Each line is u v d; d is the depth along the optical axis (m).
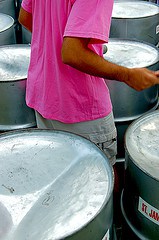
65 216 1.06
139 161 1.24
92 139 1.54
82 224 1.02
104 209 1.03
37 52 1.51
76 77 1.41
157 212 1.20
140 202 1.25
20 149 1.33
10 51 2.19
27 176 1.21
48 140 1.35
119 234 1.56
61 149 1.31
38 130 1.38
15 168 1.25
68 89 1.43
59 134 1.36
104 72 1.28
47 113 1.51
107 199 1.04
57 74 1.42
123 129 1.85
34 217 1.07
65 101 1.45
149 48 2.11
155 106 1.92
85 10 1.21
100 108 1.50
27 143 1.35
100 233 1.06
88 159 1.24
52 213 1.08
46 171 1.23
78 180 1.17
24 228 1.04
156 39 2.45
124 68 1.31
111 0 1.24
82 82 1.42
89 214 1.05
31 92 1.58
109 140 1.59
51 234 1.01
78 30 1.21
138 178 1.22
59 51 1.38
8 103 1.79
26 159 1.28
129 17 2.29
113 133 1.60
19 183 1.19
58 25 1.36
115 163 1.83
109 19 1.25
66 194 1.13
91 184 1.15
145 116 1.45
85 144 1.30
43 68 1.48
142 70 1.34
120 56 2.03
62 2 1.32
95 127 1.52
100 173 1.18
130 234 1.37
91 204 1.08
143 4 2.77
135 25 2.31
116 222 1.60
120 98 1.77
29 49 2.20
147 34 2.37
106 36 1.24
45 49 1.43
